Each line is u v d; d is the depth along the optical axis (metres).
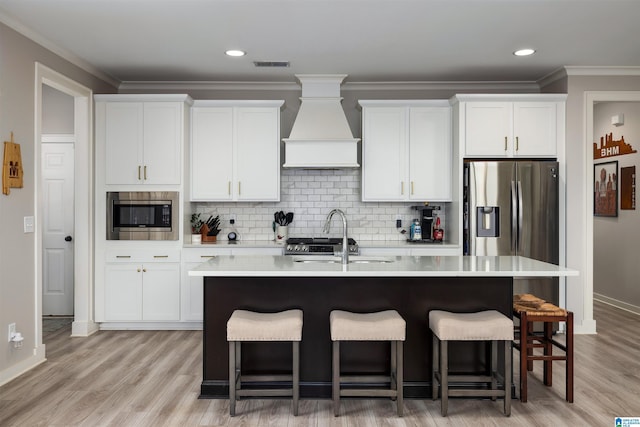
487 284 3.22
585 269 4.79
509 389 2.88
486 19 3.52
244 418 2.86
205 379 3.17
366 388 3.20
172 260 4.80
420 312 3.21
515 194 4.61
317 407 3.03
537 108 4.78
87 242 4.69
